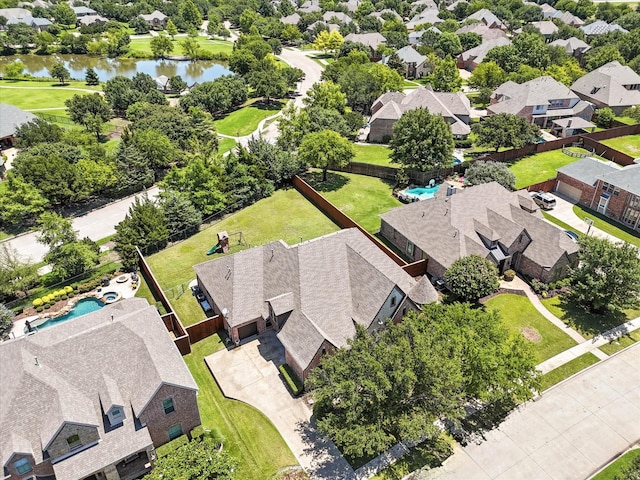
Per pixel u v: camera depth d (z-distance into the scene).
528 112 95.75
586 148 86.81
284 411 35.94
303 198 69.69
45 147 72.25
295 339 38.25
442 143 70.44
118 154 73.00
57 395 29.17
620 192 61.75
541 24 170.12
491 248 50.53
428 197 67.50
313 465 32.06
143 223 55.47
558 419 35.38
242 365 40.06
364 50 145.25
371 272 40.97
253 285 43.62
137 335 33.50
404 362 30.06
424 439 33.66
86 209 68.00
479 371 32.84
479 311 37.31
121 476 30.52
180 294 48.97
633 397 37.12
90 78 131.50
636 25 164.00
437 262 49.59
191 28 197.12
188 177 63.94
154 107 94.19
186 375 32.56
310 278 41.00
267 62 127.00
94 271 52.69
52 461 28.61
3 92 121.50
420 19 191.62
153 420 31.47
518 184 72.25
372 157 84.94
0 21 178.38
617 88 103.31
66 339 32.06
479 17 181.12
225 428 34.62
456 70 114.25
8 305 47.53
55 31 187.50
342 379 30.52
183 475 27.23
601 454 32.81
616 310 45.31
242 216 64.88
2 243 59.41
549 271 48.59
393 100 98.44
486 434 34.38
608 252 43.53
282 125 82.50
